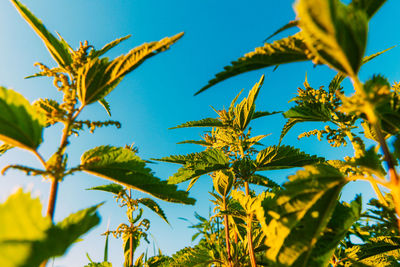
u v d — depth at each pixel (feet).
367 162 4.66
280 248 4.88
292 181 5.04
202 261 11.71
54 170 4.81
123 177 5.93
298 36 4.60
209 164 10.95
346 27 3.81
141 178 5.95
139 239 11.83
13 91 4.68
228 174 11.59
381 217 5.46
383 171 4.52
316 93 7.79
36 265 3.76
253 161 11.00
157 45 5.21
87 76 5.55
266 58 4.88
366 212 5.91
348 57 4.06
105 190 9.09
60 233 3.92
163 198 6.38
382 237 7.25
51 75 5.71
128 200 8.73
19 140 4.86
